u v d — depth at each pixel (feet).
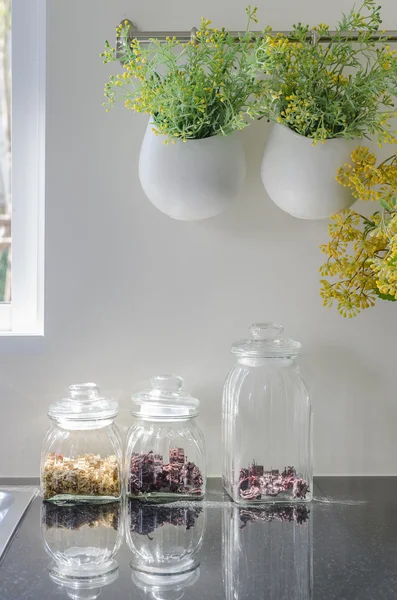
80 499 4.19
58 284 4.62
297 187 4.17
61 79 4.57
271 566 3.28
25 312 4.83
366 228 4.29
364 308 4.33
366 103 4.11
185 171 4.09
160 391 4.27
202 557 3.40
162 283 4.66
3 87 4.96
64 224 4.61
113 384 4.66
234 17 4.62
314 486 4.57
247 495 4.21
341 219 4.33
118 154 4.61
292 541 3.62
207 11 4.61
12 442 4.63
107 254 4.63
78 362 4.64
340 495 4.38
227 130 4.11
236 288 4.69
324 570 3.24
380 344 4.74
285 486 4.25
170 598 2.94
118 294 4.65
